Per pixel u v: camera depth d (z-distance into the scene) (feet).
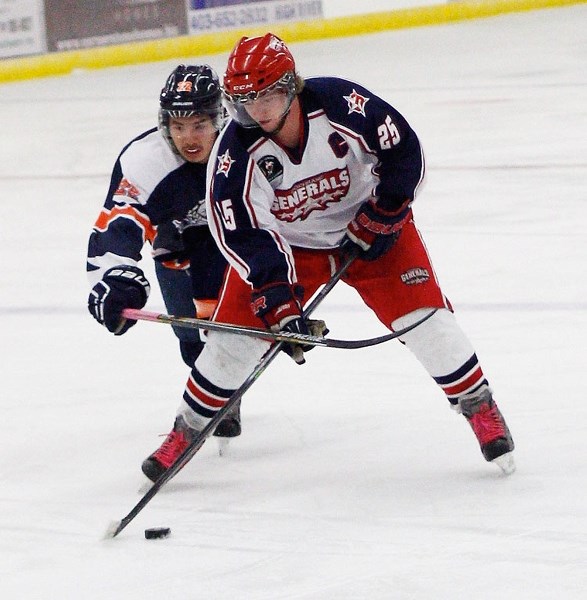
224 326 29.12
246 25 134.72
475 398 30.50
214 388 30.58
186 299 35.65
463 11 147.02
